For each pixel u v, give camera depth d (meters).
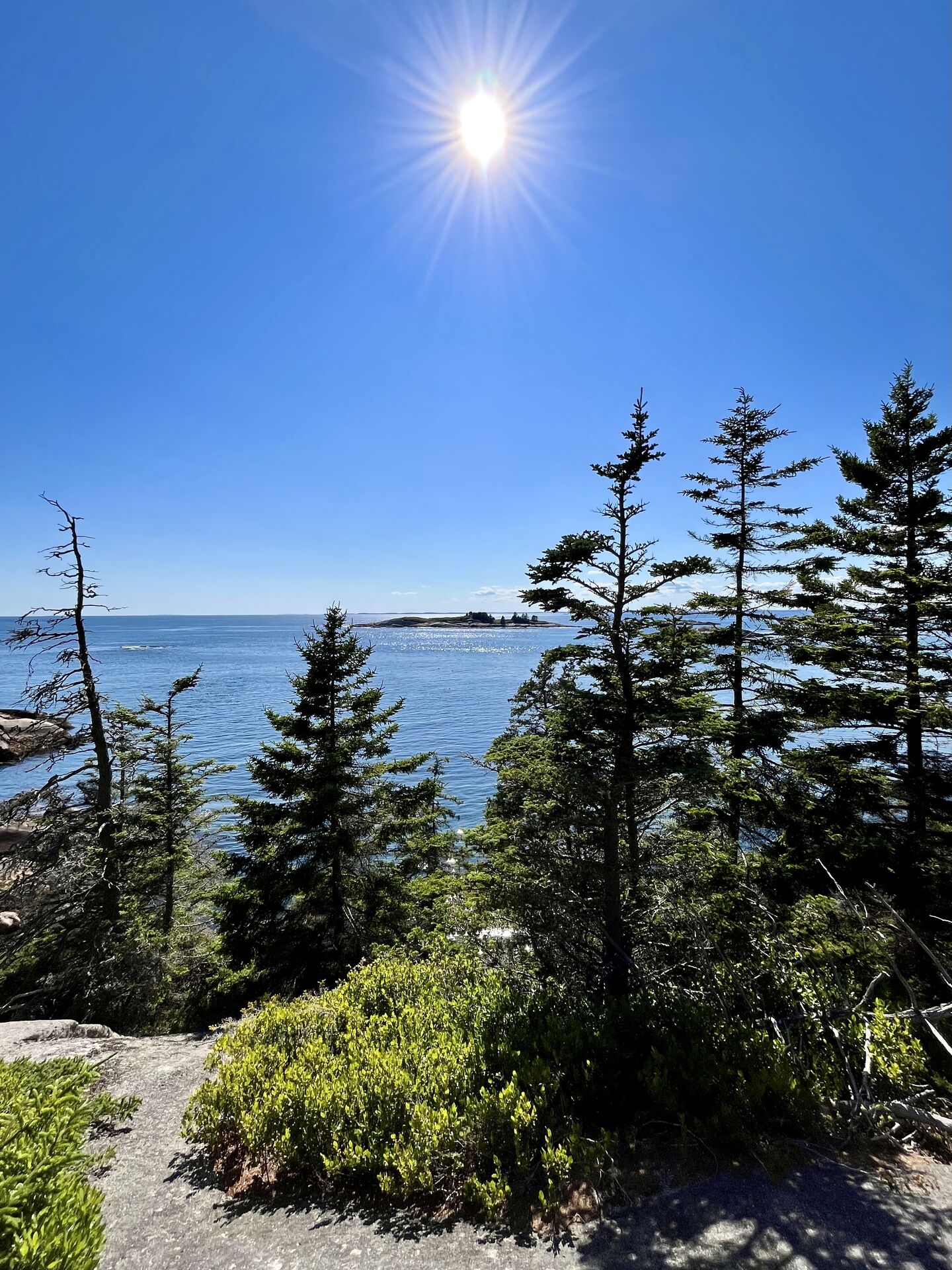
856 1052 5.90
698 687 9.70
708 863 10.97
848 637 12.84
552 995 7.84
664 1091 5.27
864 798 11.59
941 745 12.51
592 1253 3.93
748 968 7.68
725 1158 4.77
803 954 7.54
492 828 11.22
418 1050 6.16
